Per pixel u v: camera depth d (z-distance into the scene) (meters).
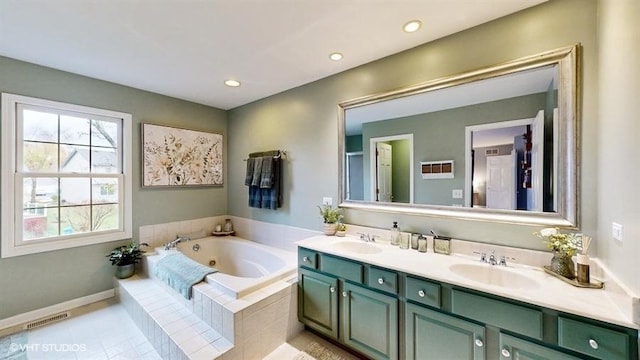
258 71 2.51
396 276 1.66
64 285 2.52
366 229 2.36
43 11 1.60
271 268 2.85
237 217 3.71
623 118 1.11
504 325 1.28
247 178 3.34
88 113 2.63
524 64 1.61
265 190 3.19
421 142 2.07
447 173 1.94
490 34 1.73
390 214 2.23
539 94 1.59
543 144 1.57
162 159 3.15
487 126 1.78
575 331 1.11
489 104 1.77
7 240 2.22
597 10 1.39
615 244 1.17
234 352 1.75
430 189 2.03
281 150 3.11
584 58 1.43
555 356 1.16
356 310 1.87
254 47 2.06
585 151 1.43
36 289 2.37
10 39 1.92
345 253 1.95
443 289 1.48
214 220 3.71
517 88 1.66
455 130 1.91
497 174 1.74
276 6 1.57
